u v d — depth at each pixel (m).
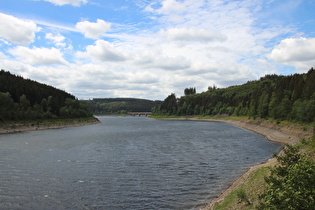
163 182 24.06
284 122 72.44
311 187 10.20
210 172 27.73
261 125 88.69
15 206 18.45
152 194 20.77
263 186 16.69
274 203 10.09
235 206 15.51
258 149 43.94
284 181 11.34
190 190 21.67
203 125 123.69
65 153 40.09
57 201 19.38
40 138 63.00
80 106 158.88
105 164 31.83
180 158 35.69
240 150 42.91
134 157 36.50
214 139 60.62
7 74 148.38
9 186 22.86
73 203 18.97
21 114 96.38
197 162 32.94
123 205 18.53
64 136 68.81
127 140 59.19
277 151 41.44
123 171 28.27
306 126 56.88
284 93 97.38
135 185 23.14
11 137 64.56
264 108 99.38
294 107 73.44
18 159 34.97
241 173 27.17
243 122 121.44
